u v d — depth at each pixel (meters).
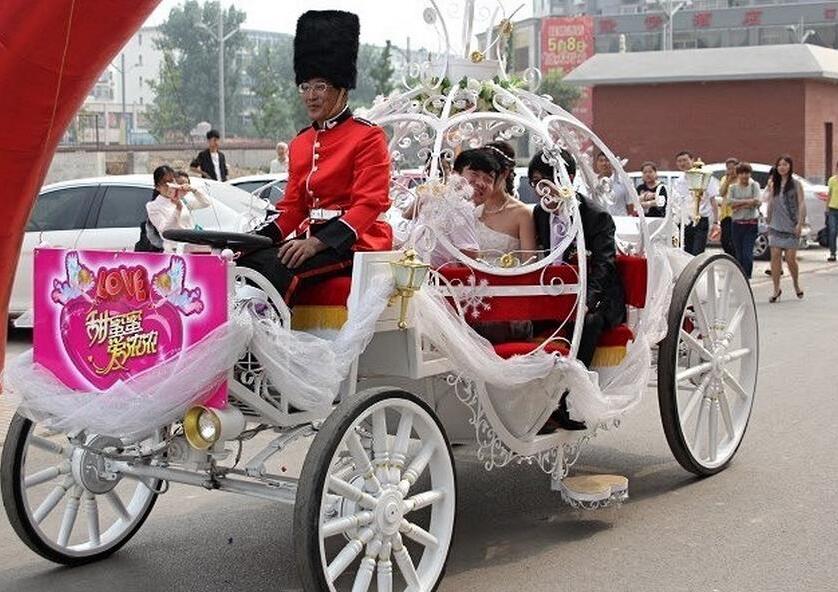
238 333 4.48
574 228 5.91
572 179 6.36
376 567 4.95
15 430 5.36
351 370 5.07
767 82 34.56
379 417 4.81
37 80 5.52
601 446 7.89
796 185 15.88
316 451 4.54
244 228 5.96
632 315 6.40
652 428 8.40
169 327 4.60
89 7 5.27
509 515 6.44
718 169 24.28
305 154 5.38
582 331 5.98
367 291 4.90
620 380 6.25
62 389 4.87
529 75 6.45
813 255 22.94
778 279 15.98
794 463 7.36
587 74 36.44
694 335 7.13
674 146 35.91
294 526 4.51
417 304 5.17
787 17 61.50
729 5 67.31
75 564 5.71
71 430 4.80
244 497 6.88
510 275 5.76
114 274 4.73
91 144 37.66
